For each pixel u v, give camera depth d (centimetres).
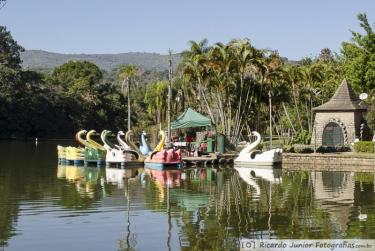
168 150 4262
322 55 10106
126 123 13212
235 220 2012
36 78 11625
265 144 6762
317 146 5456
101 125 12656
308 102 8262
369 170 4291
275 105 7531
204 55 6297
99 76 14788
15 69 11200
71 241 1698
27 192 2745
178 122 5488
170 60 5316
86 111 12269
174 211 2194
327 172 4094
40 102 11300
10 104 10750
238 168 4438
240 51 6172
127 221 1989
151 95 9525
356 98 5919
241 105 6775
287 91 7506
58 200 2480
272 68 6419
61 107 11819
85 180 3338
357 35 6144
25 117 11012
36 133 11381
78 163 4656
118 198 2544
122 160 4338
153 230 1844
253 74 6612
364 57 6084
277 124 8900
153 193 2730
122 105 13300
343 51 7431
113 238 1733
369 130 5781
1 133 10825
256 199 2536
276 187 3025
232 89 6769
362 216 2080
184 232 1811
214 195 2672
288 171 4184
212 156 4812
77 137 4812
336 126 5750
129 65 8356
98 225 1916
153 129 9062
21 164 4622
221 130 6406
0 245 1650
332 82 7919
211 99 7544
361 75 6141
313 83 7569
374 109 5747
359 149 5169
